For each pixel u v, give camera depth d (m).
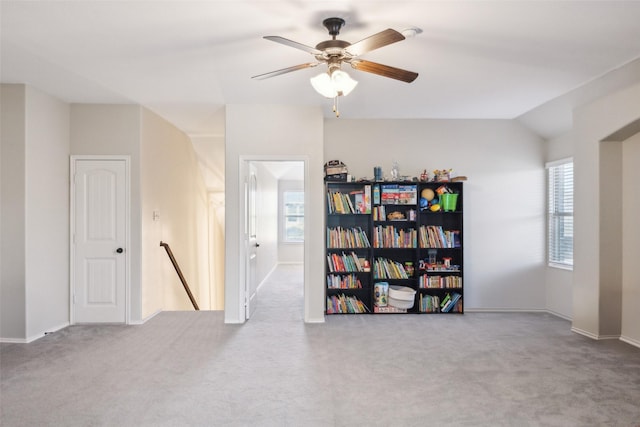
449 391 3.04
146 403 2.84
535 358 3.74
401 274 5.46
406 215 5.62
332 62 2.79
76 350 3.93
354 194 5.47
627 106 3.83
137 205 4.88
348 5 2.59
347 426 2.54
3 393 2.99
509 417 2.65
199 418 2.63
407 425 2.55
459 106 5.01
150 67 3.67
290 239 11.03
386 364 3.58
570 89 4.30
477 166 5.70
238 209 4.92
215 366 3.53
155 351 3.91
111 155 4.86
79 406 2.79
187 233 6.58
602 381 3.22
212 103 4.86
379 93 4.47
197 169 7.13
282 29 2.93
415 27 2.89
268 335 4.43
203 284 7.51
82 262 4.87
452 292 5.62
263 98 4.65
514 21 2.81
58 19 2.77
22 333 4.15
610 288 4.28
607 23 2.83
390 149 5.70
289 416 2.66
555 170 5.57
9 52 3.33
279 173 9.98
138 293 4.88
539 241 5.70
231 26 2.88
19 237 4.14
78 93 4.45
